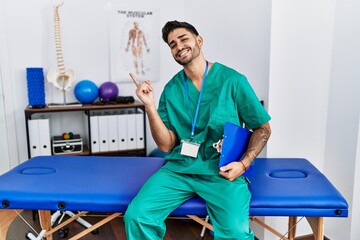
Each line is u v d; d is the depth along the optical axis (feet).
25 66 10.10
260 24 7.47
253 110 5.70
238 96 5.74
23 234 8.48
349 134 7.25
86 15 10.44
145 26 11.03
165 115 6.15
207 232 8.56
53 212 9.34
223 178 5.49
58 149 9.82
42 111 9.42
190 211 5.46
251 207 5.27
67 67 10.48
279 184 5.82
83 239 8.32
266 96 7.39
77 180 6.01
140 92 5.69
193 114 5.95
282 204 5.25
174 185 5.49
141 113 10.56
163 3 11.09
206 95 5.88
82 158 7.28
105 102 10.32
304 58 7.46
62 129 10.80
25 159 10.44
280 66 7.32
